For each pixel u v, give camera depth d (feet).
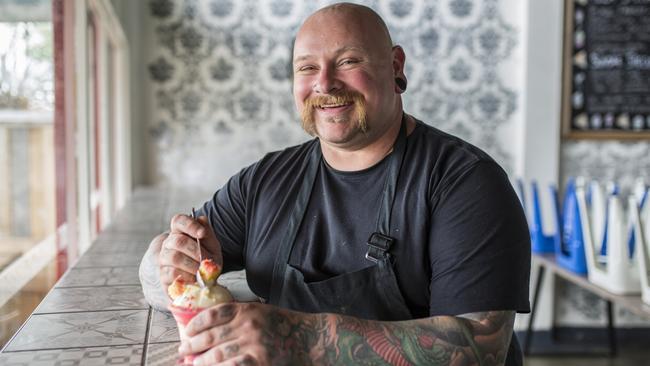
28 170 5.53
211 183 12.12
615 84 12.63
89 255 5.13
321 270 3.55
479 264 3.08
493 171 3.29
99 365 2.67
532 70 12.37
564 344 12.90
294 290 3.55
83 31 7.10
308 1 12.03
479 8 12.42
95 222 8.43
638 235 7.11
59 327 3.21
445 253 3.18
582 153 12.96
